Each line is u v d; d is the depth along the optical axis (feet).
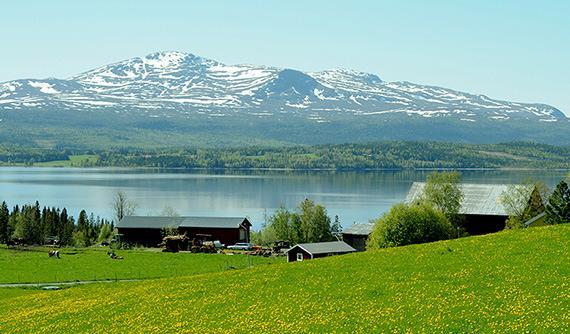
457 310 155.43
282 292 200.44
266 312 177.99
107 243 588.91
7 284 340.80
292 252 425.28
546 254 201.77
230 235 589.32
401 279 195.83
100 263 421.59
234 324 169.78
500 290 167.84
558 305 149.38
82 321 194.39
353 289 191.62
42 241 618.44
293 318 168.14
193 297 210.38
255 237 622.54
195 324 174.81
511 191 437.17
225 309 187.93
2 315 222.89
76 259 443.32
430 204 403.54
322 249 417.90
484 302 159.22
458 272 193.26
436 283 184.75
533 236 234.17
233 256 471.62
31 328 193.16
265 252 503.20
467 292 170.50
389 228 359.05
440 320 149.48
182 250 534.37
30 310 226.17
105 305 214.69
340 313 167.12
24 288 326.03
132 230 599.98
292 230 612.70
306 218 610.24
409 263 217.15
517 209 424.46
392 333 145.89
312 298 187.52
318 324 159.33
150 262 428.56
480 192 447.01
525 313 146.00
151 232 597.11
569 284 165.27
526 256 202.69
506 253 210.79
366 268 219.41
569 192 374.22
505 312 148.87
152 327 176.55
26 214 638.12
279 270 239.30
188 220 606.14
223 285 224.53
